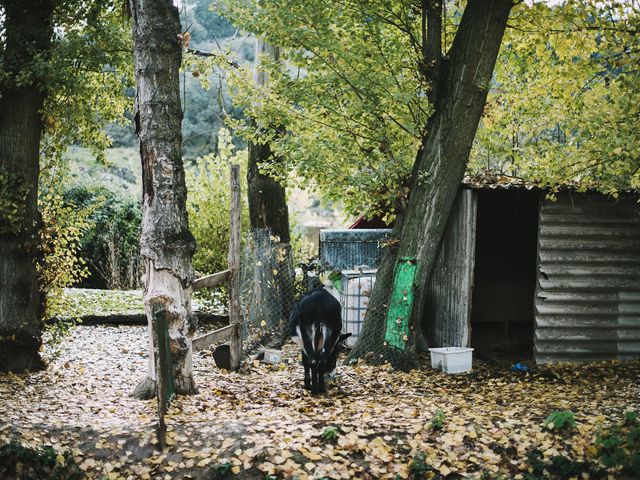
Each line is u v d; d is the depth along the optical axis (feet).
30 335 33.40
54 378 31.94
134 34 28.07
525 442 22.79
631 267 38.75
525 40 40.73
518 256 50.88
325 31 36.24
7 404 26.03
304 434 22.88
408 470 21.52
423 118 37.70
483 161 49.75
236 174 33.45
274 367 35.73
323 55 37.32
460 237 38.29
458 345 38.42
